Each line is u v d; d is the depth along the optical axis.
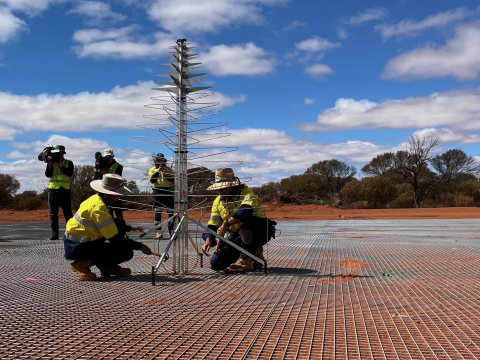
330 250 7.56
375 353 2.59
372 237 10.21
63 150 9.66
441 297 3.93
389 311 3.48
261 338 2.86
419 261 6.20
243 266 5.36
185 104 5.12
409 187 55.00
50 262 6.32
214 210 5.59
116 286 4.54
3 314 3.43
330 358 2.53
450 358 2.51
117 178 4.88
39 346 2.72
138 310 3.54
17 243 8.89
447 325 3.11
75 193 25.39
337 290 4.26
